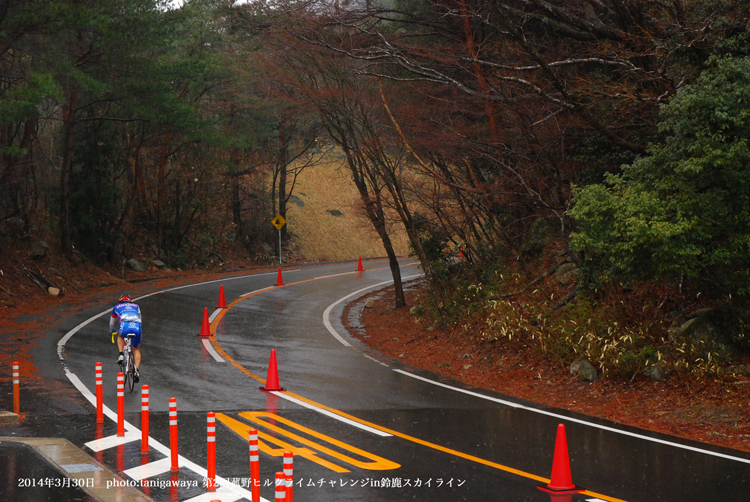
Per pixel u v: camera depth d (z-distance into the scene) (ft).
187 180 119.85
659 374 37.86
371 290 94.02
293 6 61.57
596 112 52.31
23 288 76.02
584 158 56.70
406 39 70.49
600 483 22.68
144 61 87.15
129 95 86.58
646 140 51.93
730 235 35.17
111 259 104.06
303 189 177.06
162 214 119.24
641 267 36.55
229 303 77.97
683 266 34.47
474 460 25.26
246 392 37.35
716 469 24.52
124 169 107.14
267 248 144.25
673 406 34.60
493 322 50.37
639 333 41.75
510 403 36.24
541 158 57.11
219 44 112.98
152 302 76.13
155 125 95.40
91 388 37.01
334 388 39.06
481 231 71.56
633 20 51.16
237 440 27.58
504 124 58.90
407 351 54.03
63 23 68.44
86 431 28.58
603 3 57.47
